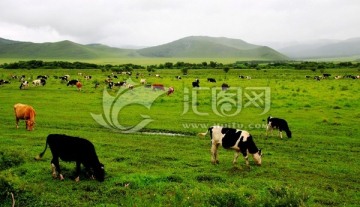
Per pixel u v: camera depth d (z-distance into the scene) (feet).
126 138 67.41
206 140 66.54
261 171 46.68
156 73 383.24
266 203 32.48
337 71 398.01
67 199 35.40
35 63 524.11
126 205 34.37
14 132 70.28
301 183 42.19
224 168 47.85
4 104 114.93
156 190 38.11
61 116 93.66
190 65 556.10
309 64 528.63
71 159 40.65
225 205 33.19
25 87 178.60
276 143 64.64
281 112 103.35
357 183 42.93
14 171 43.50
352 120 89.30
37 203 34.45
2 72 380.37
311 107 112.57
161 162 50.34
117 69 429.79
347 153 57.82
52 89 172.35
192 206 33.01
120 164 48.55
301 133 74.23
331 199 37.04
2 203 34.53
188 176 43.55
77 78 266.16
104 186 39.17
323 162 52.01
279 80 256.52
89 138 66.69
